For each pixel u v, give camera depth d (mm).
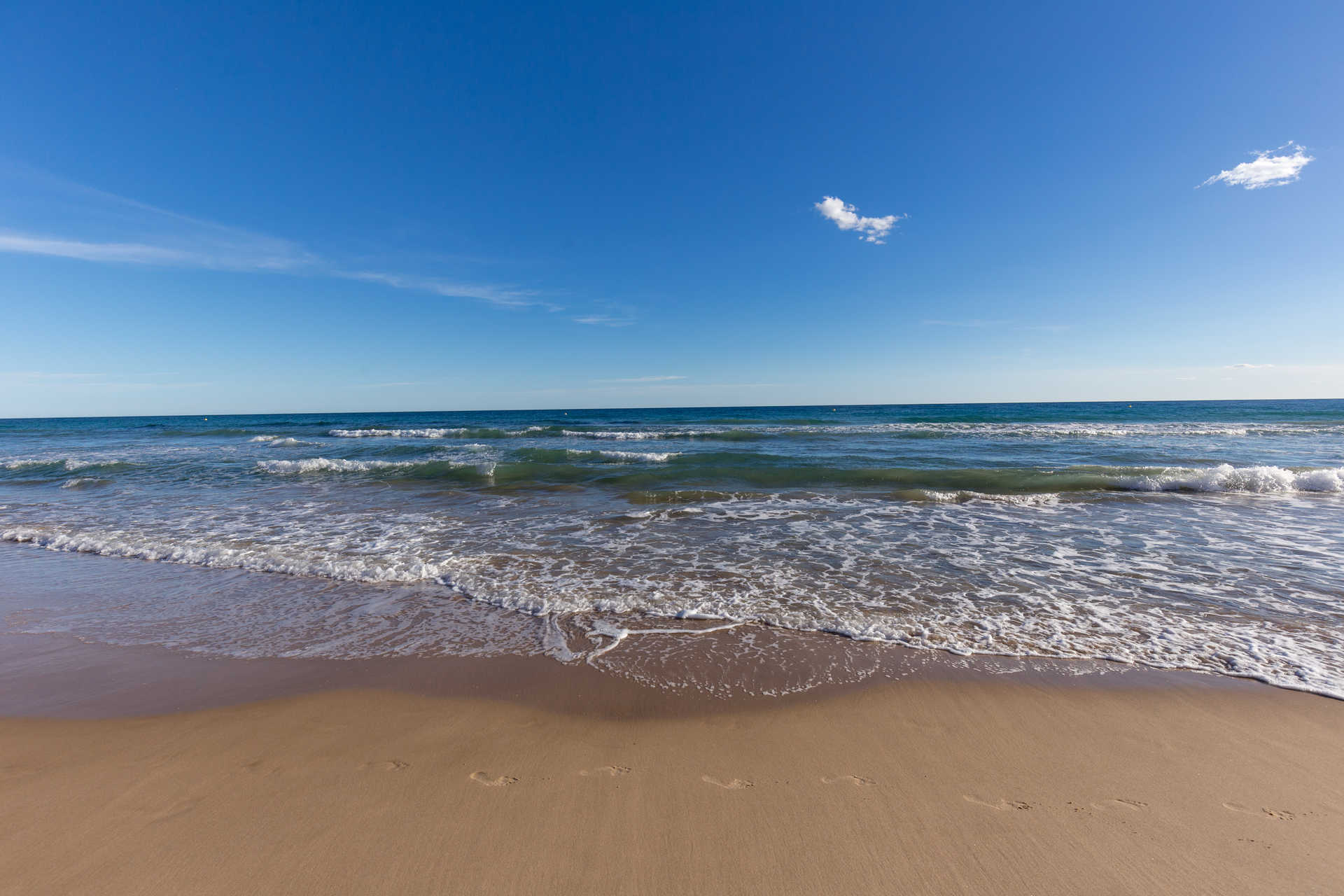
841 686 3795
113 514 9875
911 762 2941
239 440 26969
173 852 2299
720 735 3215
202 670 4102
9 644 4578
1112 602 5336
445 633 4758
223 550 7281
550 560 6887
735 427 31609
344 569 6492
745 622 4914
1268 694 3590
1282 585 5734
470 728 3299
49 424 59156
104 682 3908
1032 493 11312
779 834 2404
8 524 9234
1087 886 2137
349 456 18891
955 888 2131
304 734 3238
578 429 31078
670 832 2420
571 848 2320
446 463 15797
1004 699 3594
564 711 3498
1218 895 2080
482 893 2094
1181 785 2723
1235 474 11336
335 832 2414
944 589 5734
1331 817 2471
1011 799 2631
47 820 2488
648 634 4684
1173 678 3830
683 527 8625
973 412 53312
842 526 8602
